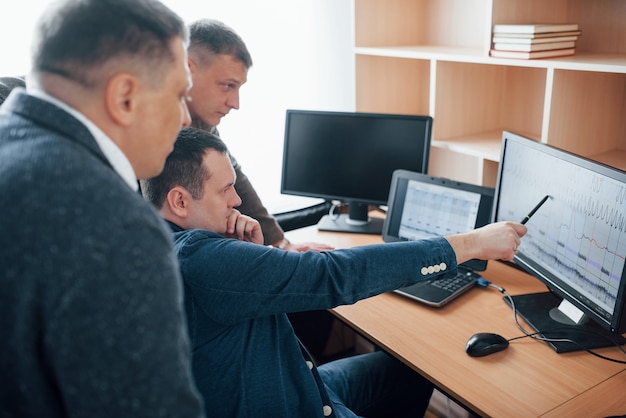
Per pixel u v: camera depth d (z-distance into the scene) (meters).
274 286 1.06
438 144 2.18
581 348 1.37
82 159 0.64
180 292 0.67
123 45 0.67
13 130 0.65
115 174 0.67
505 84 2.34
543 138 1.81
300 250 1.85
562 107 1.79
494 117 2.38
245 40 2.35
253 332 1.15
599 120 1.92
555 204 1.45
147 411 0.62
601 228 1.28
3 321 0.59
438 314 1.57
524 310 1.54
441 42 2.50
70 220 0.60
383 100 2.48
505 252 1.21
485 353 1.36
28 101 0.66
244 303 1.06
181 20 0.76
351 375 1.54
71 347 0.59
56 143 0.64
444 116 2.22
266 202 2.59
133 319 0.61
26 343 0.60
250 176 2.53
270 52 2.42
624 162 1.84
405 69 2.49
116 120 0.69
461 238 1.19
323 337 2.44
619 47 1.92
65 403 0.62
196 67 1.61
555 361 1.34
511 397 1.22
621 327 1.25
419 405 1.64
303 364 1.20
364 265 1.09
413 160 2.10
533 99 2.26
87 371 0.60
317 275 1.07
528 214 1.51
